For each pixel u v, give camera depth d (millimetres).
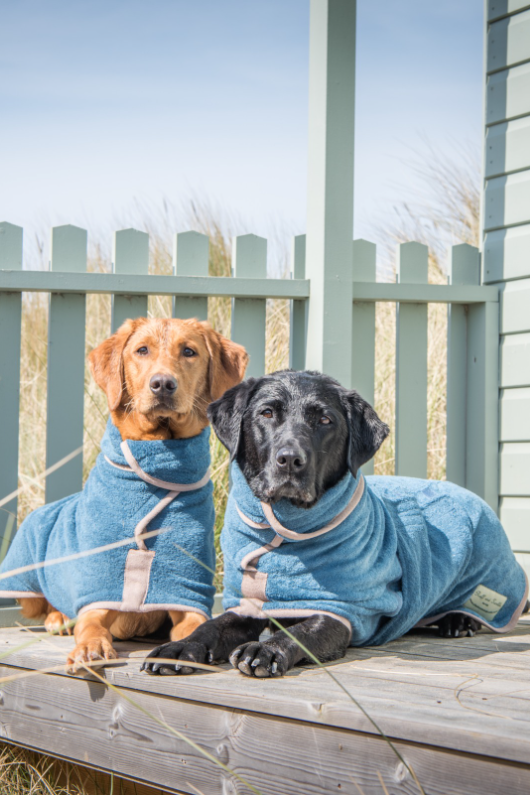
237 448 2572
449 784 1562
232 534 2598
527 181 3992
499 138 4133
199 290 3598
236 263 3719
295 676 2092
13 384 3488
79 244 3545
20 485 4527
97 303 5812
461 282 4145
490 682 2047
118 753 2092
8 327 3486
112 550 2617
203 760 1917
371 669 2223
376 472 4715
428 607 2803
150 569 2623
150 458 2656
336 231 3662
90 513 2689
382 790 1640
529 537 3879
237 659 2107
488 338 4055
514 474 3963
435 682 2041
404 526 2848
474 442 4098
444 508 3014
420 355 4027
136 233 3600
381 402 4828
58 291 3500
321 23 3697
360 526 2508
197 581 2670
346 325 3666
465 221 6652
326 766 1720
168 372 2730
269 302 4930
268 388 2586
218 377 3053
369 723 1660
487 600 3018
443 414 4992
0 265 3461
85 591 2615
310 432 2449
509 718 1649
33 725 2316
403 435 3986
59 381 3529
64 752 2229
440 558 2877
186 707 1963
